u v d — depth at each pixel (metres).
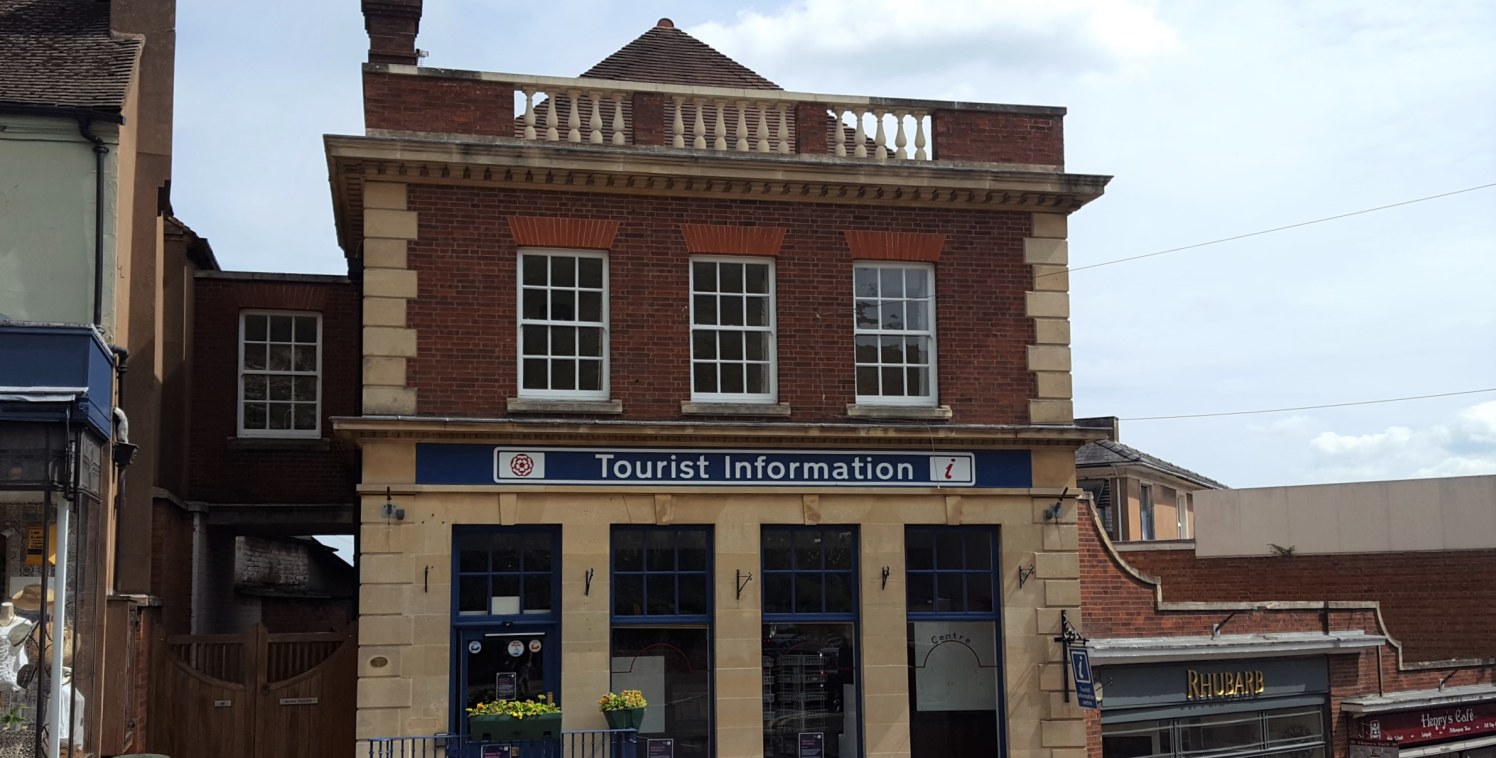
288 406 21.55
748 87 20.11
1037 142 18.02
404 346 15.73
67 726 13.41
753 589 16.39
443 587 15.50
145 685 16.22
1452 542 24.56
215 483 21.02
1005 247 17.77
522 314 16.25
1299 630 20.44
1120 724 18.31
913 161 17.50
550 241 16.28
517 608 15.89
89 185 15.59
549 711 15.23
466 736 15.44
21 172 15.47
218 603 22.12
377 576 15.34
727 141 18.19
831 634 16.78
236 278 21.39
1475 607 24.23
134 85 17.28
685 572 16.42
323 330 21.70
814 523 16.67
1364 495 25.66
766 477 16.58
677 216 16.73
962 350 17.44
